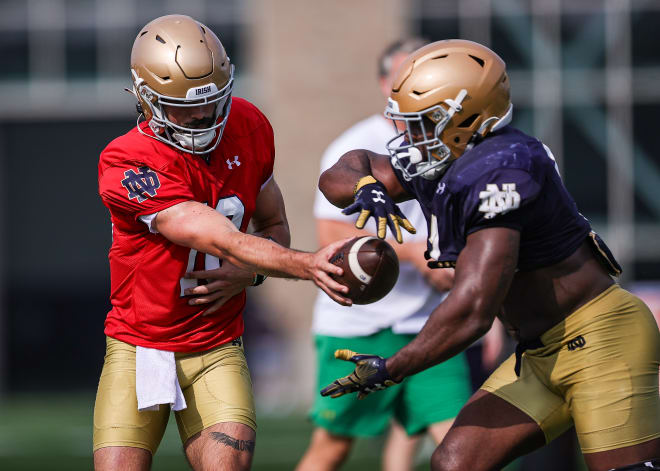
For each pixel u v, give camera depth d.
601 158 52.59
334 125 49.78
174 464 28.16
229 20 51.78
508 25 52.22
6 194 62.12
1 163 60.69
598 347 13.50
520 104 52.62
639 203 52.53
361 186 13.82
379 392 19.05
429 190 13.83
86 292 64.06
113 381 14.39
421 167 13.29
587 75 52.31
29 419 41.69
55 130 62.47
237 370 14.61
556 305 13.61
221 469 13.59
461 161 12.91
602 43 52.25
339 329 19.23
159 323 14.34
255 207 15.27
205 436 14.05
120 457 13.95
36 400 51.78
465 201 12.62
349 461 27.73
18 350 62.94
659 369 13.87
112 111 53.94
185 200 13.89
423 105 12.88
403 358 12.46
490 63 13.09
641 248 52.59
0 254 59.75
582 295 13.61
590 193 52.75
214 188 14.35
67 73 53.91
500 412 14.02
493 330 22.14
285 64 49.91
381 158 14.77
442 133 13.01
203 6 52.06
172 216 13.73
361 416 19.16
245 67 51.62
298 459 28.83
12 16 53.81
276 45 49.94
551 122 52.62
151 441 14.35
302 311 48.38
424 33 52.09
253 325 48.53
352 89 49.81
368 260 13.11
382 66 19.86
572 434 18.52
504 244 12.53
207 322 14.54
